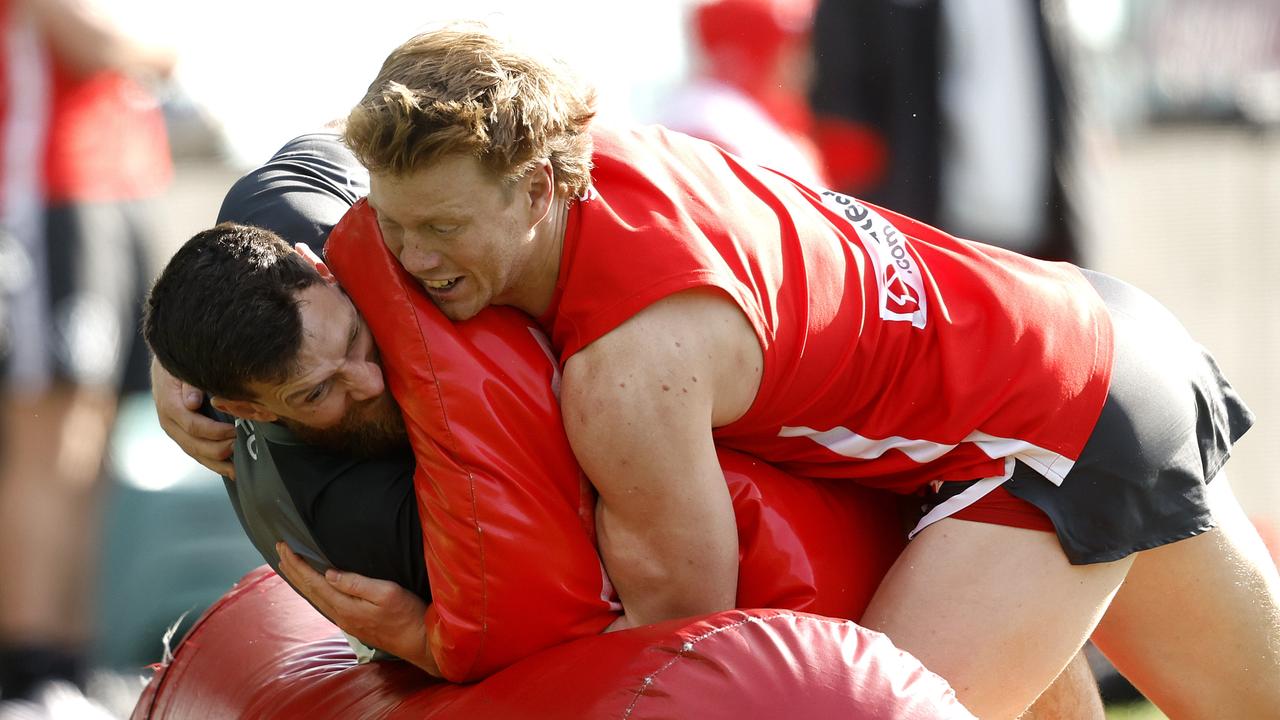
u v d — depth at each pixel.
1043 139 19.02
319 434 9.16
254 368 8.34
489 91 8.10
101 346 17.02
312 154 10.84
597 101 8.75
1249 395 24.19
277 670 10.68
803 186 9.88
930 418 9.41
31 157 16.41
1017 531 9.35
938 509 9.52
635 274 8.46
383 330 8.89
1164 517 9.57
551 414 8.85
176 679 11.39
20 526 16.67
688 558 8.70
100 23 16.50
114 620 17.17
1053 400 9.29
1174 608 10.16
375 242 8.92
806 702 8.06
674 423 8.44
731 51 19.89
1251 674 10.30
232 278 8.40
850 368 9.23
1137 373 9.64
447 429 8.73
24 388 16.58
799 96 20.25
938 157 19.06
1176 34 28.05
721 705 8.04
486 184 8.19
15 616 16.64
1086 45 27.48
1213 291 26.12
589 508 8.97
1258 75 28.09
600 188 8.80
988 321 9.50
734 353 8.61
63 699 16.50
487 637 8.84
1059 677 11.13
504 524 8.68
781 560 9.28
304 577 9.41
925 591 9.35
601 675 8.32
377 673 9.96
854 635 8.50
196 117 26.03
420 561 9.15
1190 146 27.45
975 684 9.33
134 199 17.31
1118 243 26.25
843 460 9.56
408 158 8.00
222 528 17.44
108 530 17.14
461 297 8.68
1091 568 9.46
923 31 18.81
